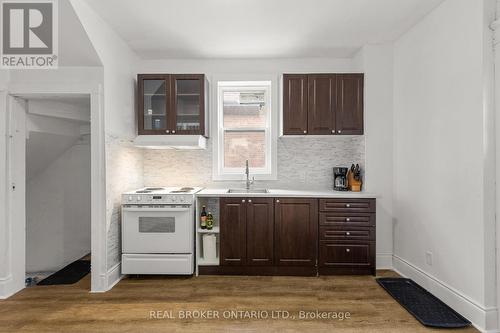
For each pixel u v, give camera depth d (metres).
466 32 2.37
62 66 2.89
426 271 2.90
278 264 3.32
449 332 2.20
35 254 4.32
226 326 2.30
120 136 3.29
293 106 3.57
